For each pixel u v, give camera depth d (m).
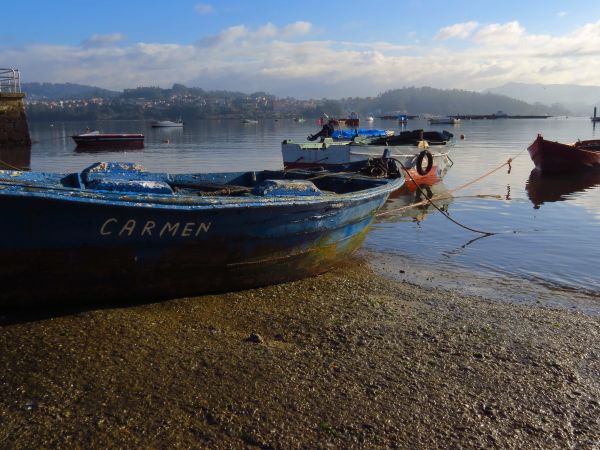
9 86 36.88
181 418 3.76
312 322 5.64
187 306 5.84
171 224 5.43
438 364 4.80
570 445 3.73
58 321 5.11
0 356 4.41
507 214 13.70
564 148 22.34
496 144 42.56
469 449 3.63
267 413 3.88
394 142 20.59
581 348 5.34
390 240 10.56
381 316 5.96
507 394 4.34
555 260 9.27
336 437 3.67
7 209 4.64
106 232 5.13
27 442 3.44
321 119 37.41
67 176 6.93
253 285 6.57
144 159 30.31
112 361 4.43
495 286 7.68
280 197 6.27
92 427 3.61
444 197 16.52
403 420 3.91
